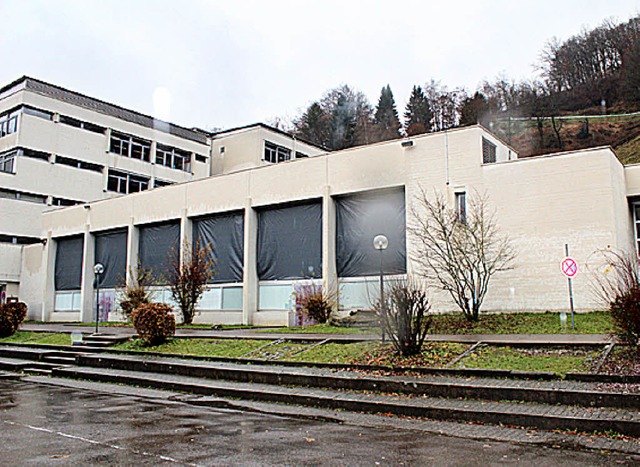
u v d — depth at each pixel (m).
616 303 11.16
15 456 6.54
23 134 39.28
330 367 12.20
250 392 11.01
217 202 27.50
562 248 18.00
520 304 18.41
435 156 20.70
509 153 23.39
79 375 14.47
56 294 36.22
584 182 17.92
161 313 17.19
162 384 12.58
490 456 6.61
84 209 34.50
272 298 25.52
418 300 12.89
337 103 77.25
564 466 6.16
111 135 44.41
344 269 23.31
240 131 46.16
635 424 7.48
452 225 18.67
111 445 7.12
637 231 20.30
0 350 18.92
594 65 73.75
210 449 6.92
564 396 8.78
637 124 63.19
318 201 24.42
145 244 31.27
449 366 11.06
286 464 6.24
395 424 8.59
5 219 38.38
